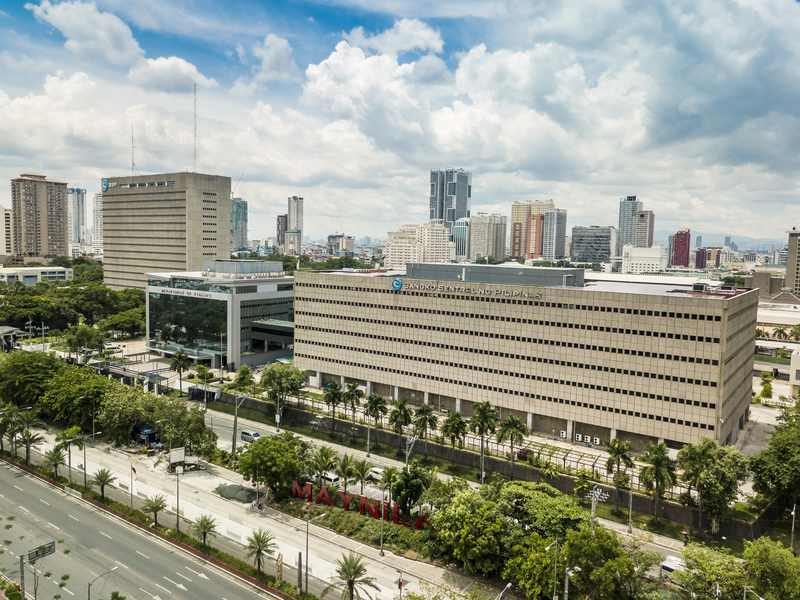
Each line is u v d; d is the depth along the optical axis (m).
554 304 133.75
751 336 146.50
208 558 83.25
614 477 105.56
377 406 128.62
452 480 93.62
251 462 100.62
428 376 155.75
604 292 126.88
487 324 144.25
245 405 160.50
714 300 114.50
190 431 119.69
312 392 171.62
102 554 83.81
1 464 120.25
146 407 128.62
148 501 93.12
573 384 132.25
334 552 85.31
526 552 72.12
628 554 72.06
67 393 134.88
